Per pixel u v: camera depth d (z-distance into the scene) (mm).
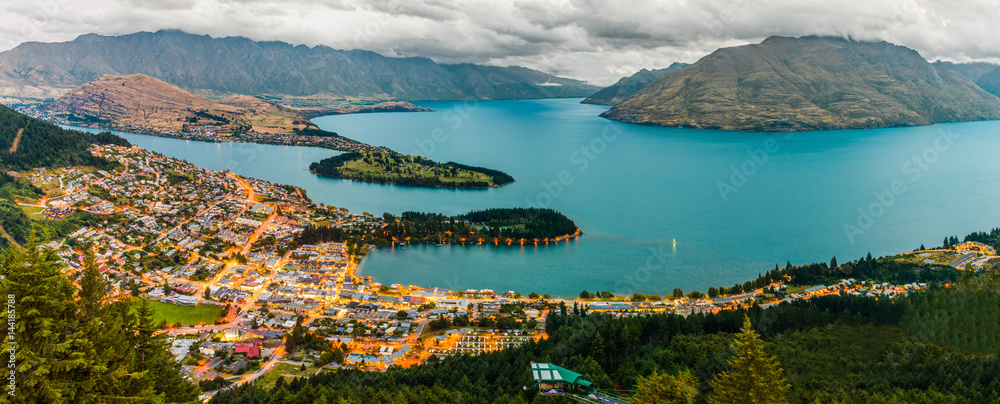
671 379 134750
